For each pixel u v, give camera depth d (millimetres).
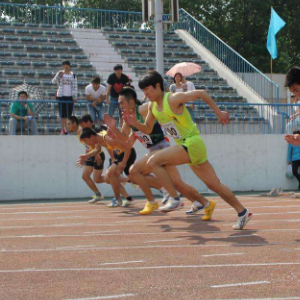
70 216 8742
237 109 15508
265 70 32625
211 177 6582
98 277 4406
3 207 10500
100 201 11680
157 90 6355
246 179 14172
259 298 3764
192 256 5172
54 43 20812
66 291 3998
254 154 14242
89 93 13547
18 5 22641
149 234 6574
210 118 14594
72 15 23516
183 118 6383
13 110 12664
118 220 8070
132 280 4297
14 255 5332
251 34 33594
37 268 4754
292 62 34094
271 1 32969
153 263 4891
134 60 20625
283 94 22094
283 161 14484
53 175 12555
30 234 6707
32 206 10672
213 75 20656
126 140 7906
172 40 23000
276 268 4641
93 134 9414
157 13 13430
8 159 12258
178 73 14094
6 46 19641
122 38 22281
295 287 4031
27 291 4012
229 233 6508
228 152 14016
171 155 6477
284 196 12445
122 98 7363
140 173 7551
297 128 14625
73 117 10836
